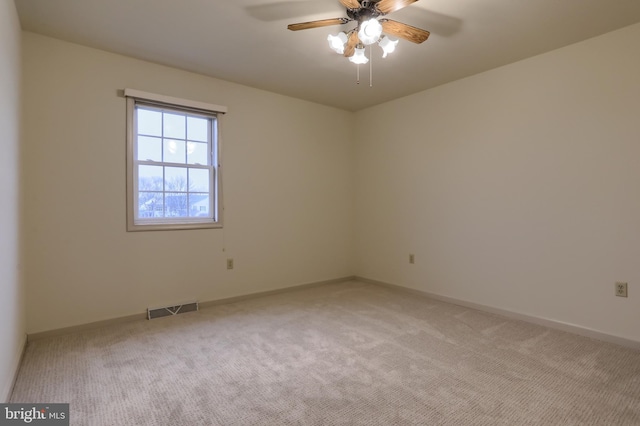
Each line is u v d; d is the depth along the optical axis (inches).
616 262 102.9
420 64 127.3
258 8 91.7
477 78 136.6
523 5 89.5
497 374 83.4
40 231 107.0
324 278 181.0
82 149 114.1
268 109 158.7
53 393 74.7
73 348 99.0
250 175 153.4
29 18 96.7
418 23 98.7
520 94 123.8
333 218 184.7
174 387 77.6
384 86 151.4
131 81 122.6
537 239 120.0
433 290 153.8
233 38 108.3
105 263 118.4
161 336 108.3
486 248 134.5
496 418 66.2
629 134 100.2
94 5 90.4
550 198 116.6
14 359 81.7
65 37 108.3
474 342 103.2
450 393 75.0
